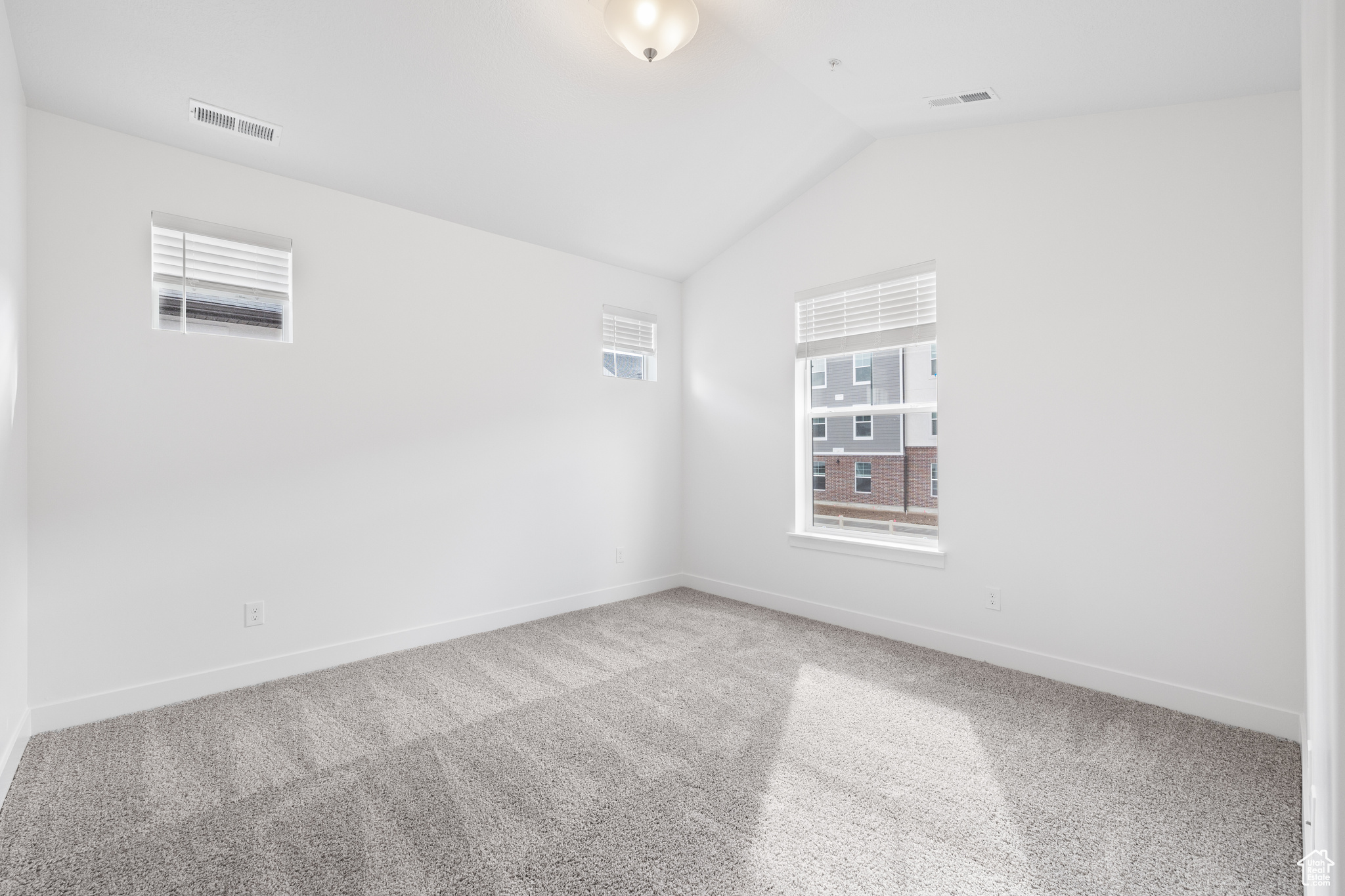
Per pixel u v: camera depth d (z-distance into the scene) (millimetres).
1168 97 2385
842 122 3141
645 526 4391
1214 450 2346
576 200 3414
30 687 2250
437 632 3320
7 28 1922
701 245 4156
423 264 3295
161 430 2518
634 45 2172
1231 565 2312
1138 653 2531
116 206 2432
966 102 2730
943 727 2303
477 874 1531
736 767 2031
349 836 1683
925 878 1516
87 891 1479
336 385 2982
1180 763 2037
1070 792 1885
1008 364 2879
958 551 3064
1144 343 2500
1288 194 2197
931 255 3152
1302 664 2172
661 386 4496
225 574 2672
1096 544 2633
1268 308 2234
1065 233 2707
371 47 2262
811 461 3854
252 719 2391
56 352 2297
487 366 3549
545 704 2523
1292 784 1912
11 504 2016
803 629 3525
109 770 2016
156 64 2174
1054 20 2037
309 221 2918
